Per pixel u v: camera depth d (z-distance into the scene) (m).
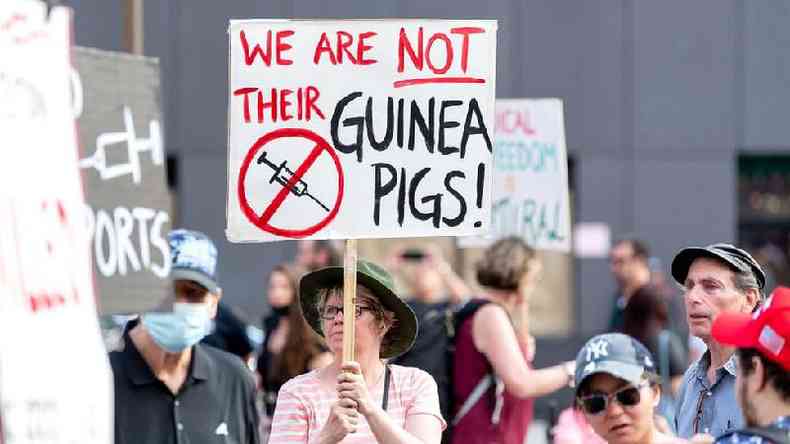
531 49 34.78
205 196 34.53
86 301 8.10
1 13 7.78
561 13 34.78
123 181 8.98
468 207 11.05
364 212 10.93
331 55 10.92
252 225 10.89
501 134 18.30
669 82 34.88
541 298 35.00
